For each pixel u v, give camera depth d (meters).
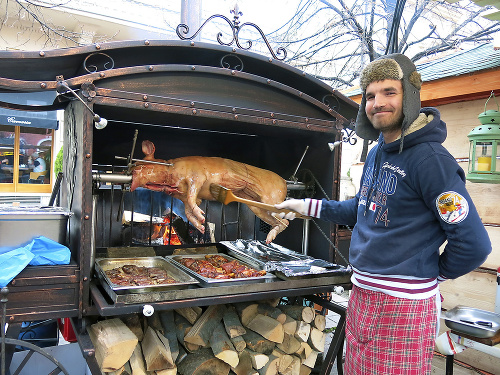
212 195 2.28
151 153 2.20
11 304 1.64
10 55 1.61
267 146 3.12
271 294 1.99
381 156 1.63
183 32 1.96
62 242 1.94
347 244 2.99
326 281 2.16
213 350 2.10
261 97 2.16
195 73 1.96
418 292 1.50
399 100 1.47
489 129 2.49
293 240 2.93
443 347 2.31
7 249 1.81
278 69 2.26
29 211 1.92
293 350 2.36
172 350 2.08
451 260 1.45
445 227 1.40
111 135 2.64
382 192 1.57
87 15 5.61
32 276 1.68
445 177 1.38
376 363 1.56
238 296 1.90
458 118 3.12
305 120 2.28
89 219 1.76
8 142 6.89
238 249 2.72
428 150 1.44
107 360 1.73
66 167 2.31
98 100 1.73
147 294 1.67
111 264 2.30
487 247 1.36
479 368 2.90
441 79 2.94
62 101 2.13
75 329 1.91
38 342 2.65
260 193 2.42
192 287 1.87
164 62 2.09
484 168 2.56
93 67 1.88
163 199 3.03
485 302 2.87
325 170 2.58
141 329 2.12
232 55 2.09
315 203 1.99
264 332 2.23
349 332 1.72
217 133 3.01
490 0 2.33
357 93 3.90
